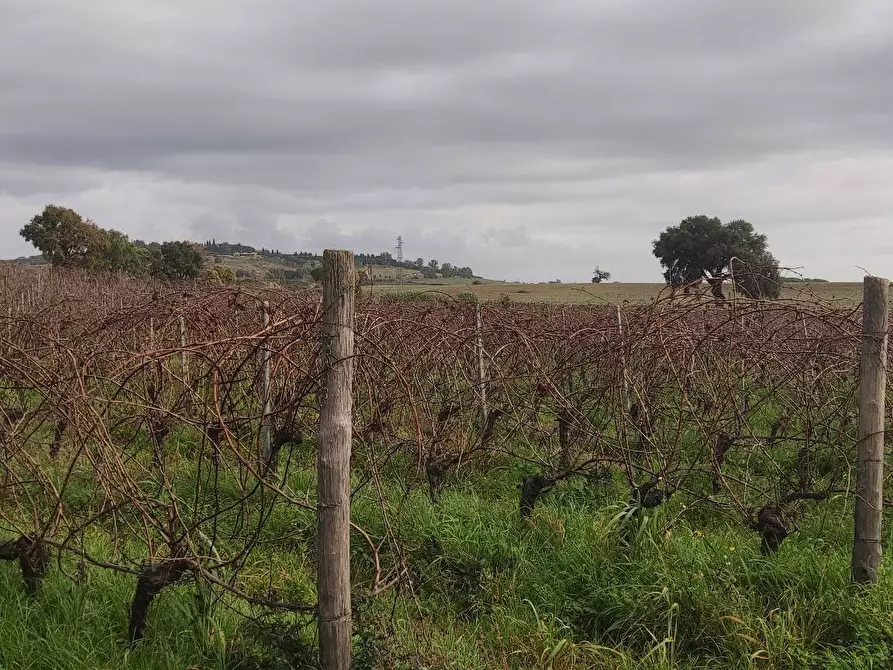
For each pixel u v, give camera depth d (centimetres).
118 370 356
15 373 405
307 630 364
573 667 366
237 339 307
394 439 629
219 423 298
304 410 615
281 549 493
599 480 635
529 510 538
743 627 374
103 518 478
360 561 480
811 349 566
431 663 342
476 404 662
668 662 361
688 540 473
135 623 345
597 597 423
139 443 548
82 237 4609
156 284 2144
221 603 366
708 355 596
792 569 429
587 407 719
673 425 687
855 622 375
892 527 536
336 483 285
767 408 867
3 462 397
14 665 321
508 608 423
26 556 372
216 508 371
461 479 672
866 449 412
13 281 1652
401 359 658
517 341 677
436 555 481
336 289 277
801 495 499
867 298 409
